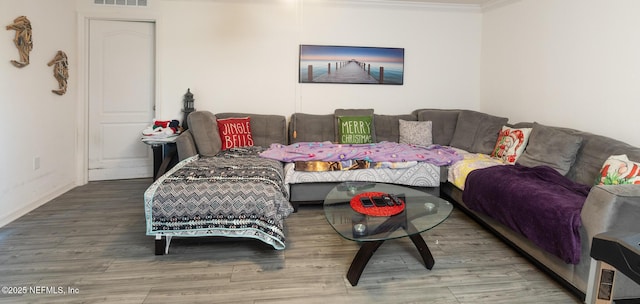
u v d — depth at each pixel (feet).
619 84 8.34
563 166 8.30
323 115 13.26
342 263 6.95
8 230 8.25
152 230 7.01
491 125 11.68
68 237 7.94
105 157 13.12
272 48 13.37
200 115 10.75
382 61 13.88
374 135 12.94
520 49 11.98
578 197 6.54
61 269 6.49
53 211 9.64
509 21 12.55
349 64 13.73
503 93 12.97
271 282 6.20
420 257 7.24
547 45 10.70
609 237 3.30
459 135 12.48
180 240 7.72
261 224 7.11
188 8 12.81
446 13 14.08
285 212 7.52
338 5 13.46
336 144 12.10
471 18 14.24
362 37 13.74
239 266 6.77
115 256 7.07
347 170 10.09
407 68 14.14
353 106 14.01
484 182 8.43
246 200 7.12
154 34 13.04
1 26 8.38
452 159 10.46
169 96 13.01
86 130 12.56
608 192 5.20
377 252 7.47
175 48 12.88
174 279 6.24
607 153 7.50
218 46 13.12
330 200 7.39
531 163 9.03
